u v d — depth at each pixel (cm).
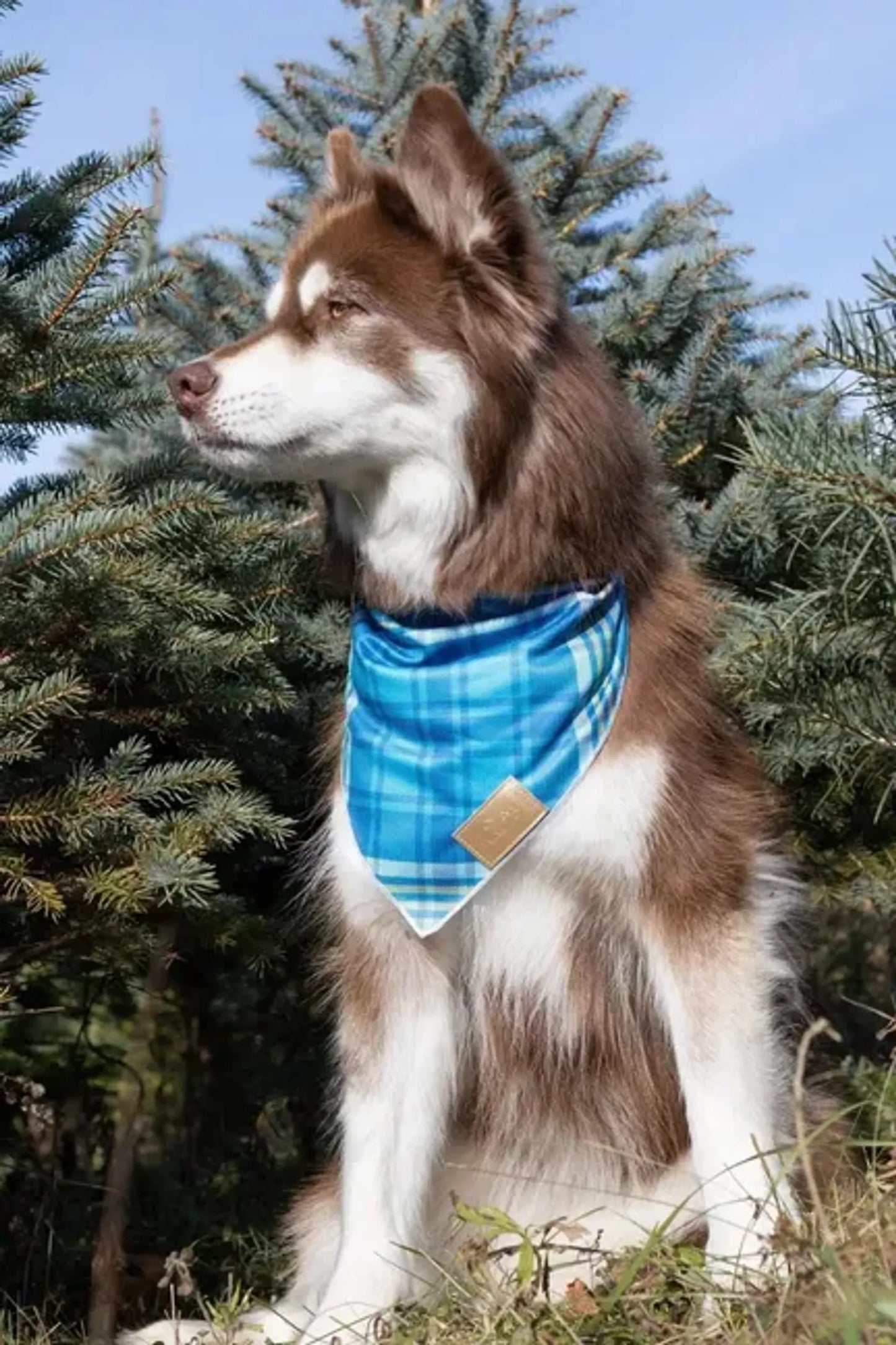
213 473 451
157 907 380
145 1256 461
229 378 329
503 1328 254
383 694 331
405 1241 328
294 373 327
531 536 320
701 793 315
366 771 332
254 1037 535
